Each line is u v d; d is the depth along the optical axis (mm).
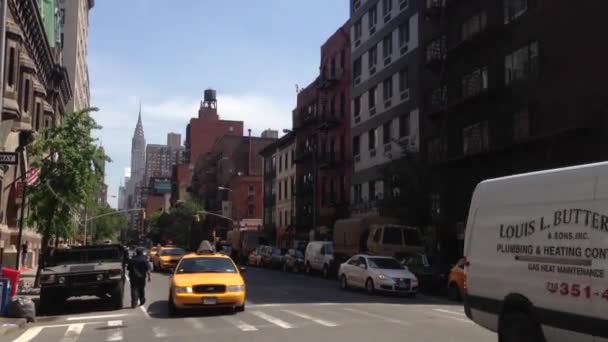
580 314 7914
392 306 18938
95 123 25656
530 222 8992
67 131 25016
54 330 14352
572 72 25875
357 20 51156
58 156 24703
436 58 36062
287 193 69938
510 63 30406
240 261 59562
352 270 25484
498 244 9672
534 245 8852
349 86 52375
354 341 11742
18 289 23469
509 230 9445
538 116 27891
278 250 50000
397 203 33344
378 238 30328
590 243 7852
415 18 40781
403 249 30109
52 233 24594
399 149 41156
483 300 9938
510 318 9305
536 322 8734
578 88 25484
